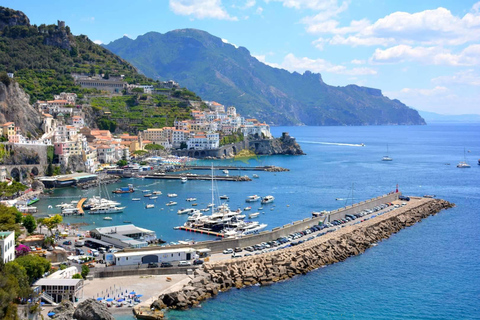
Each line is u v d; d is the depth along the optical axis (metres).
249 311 147.12
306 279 173.62
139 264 175.75
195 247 191.88
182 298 149.50
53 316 131.00
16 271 138.75
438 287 167.62
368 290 164.25
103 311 130.88
